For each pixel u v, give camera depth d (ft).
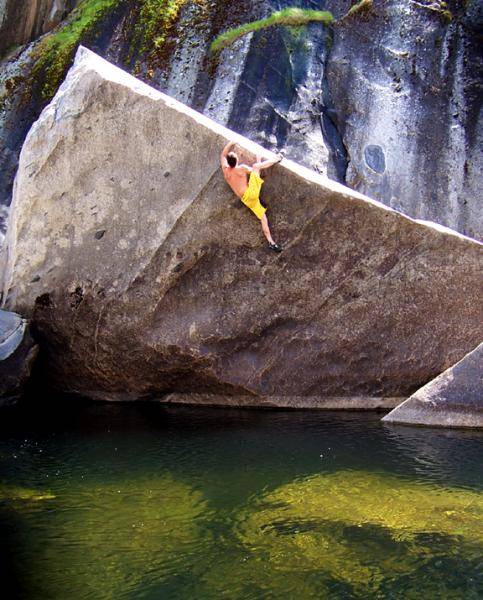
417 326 31.55
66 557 17.01
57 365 33.55
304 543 17.71
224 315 30.68
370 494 20.92
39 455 25.05
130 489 21.58
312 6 49.85
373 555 17.07
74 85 30.96
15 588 15.56
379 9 48.57
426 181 45.29
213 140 28.73
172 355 31.19
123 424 29.40
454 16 47.42
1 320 31.48
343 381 31.96
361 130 46.57
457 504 20.06
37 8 55.11
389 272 30.63
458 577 16.01
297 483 21.97
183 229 29.66
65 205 31.50
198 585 15.70
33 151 32.09
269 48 47.47
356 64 47.88
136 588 15.58
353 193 29.78
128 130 29.99
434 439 26.78
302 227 29.35
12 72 52.29
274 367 31.63
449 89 46.52
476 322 31.60
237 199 28.81
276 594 15.34
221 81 47.11
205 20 49.03
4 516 19.48
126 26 50.49
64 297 31.94
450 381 29.07
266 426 28.91
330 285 30.55
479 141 45.60
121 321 31.17
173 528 18.65
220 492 21.27
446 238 30.50
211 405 32.89
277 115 45.98
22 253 32.42
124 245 30.66
